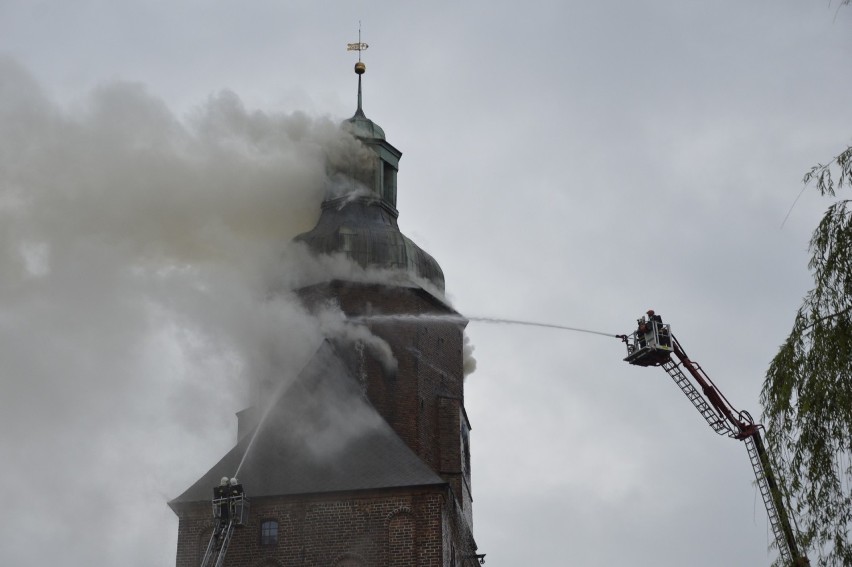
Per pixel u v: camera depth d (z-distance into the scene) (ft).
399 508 169.78
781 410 80.02
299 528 171.01
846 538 76.64
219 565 158.10
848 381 77.77
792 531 78.69
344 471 174.91
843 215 80.18
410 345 197.16
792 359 80.18
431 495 169.99
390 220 213.66
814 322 80.02
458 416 198.59
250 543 171.22
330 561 168.45
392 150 220.02
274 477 175.52
